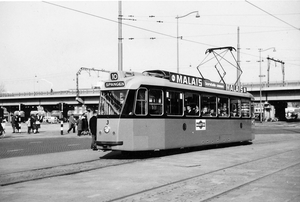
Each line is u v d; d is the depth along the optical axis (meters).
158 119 14.71
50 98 82.75
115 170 11.17
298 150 16.95
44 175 10.30
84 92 77.62
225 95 19.27
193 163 12.70
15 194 7.82
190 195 7.60
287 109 90.75
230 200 7.12
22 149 18.20
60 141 23.45
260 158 13.98
